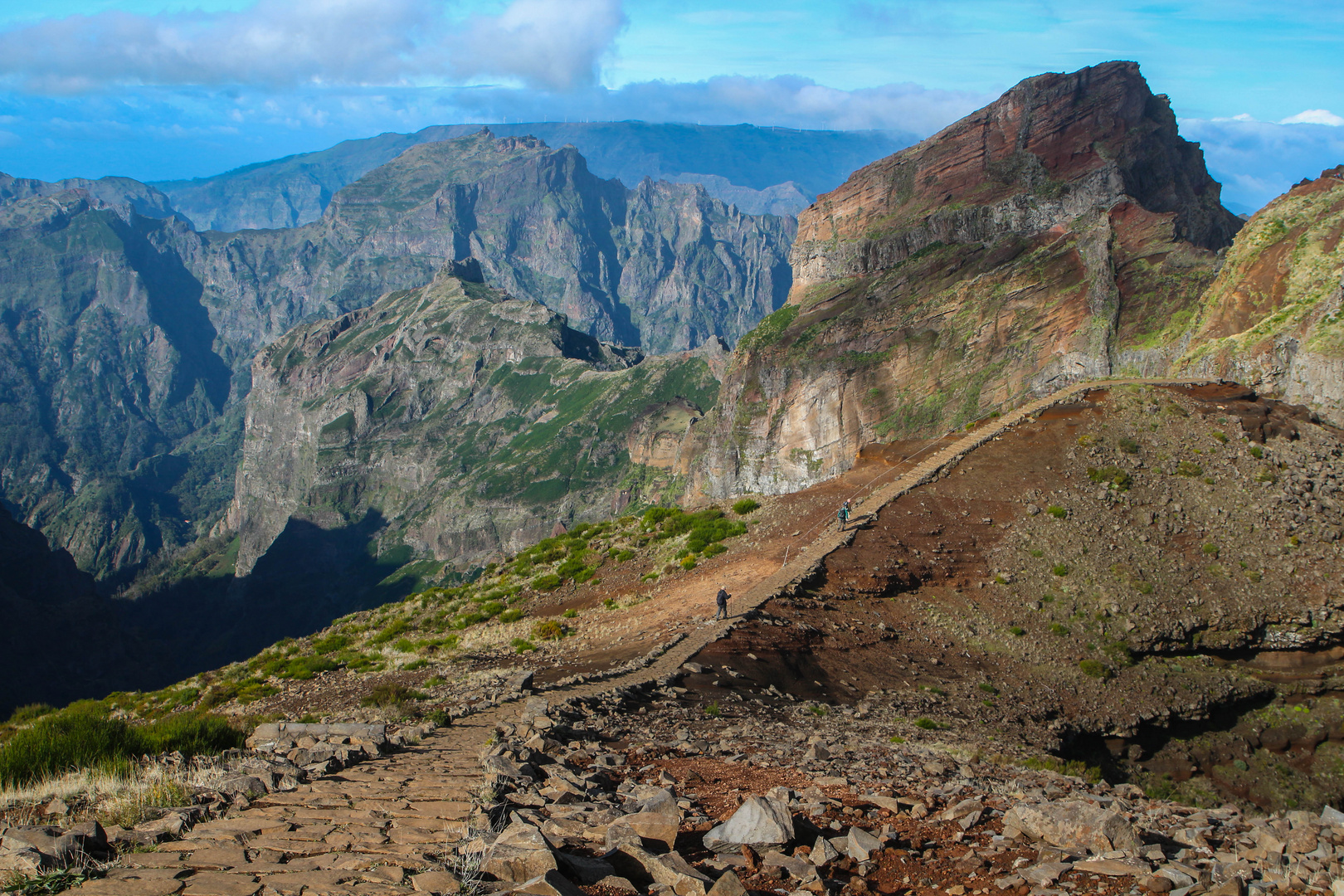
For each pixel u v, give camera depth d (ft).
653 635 143.64
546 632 166.40
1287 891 30.42
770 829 35.04
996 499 206.69
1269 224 360.89
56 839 31.19
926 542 189.26
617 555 214.07
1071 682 155.12
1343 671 170.40
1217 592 177.99
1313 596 174.09
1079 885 31.48
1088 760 144.36
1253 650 173.47
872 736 92.94
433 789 43.39
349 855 31.09
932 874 33.91
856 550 183.01
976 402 572.10
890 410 629.51
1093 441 224.94
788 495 233.35
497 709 91.25
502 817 36.29
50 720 57.47
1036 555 186.50
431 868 28.84
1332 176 362.33
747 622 141.49
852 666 137.69
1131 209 552.82
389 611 225.97
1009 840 38.06
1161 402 236.84
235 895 26.91
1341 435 225.15
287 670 171.42
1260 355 281.74
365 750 58.08
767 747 71.72
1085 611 173.17
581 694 96.37
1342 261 303.89
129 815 36.86
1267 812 148.46
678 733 75.82
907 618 164.55
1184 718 156.35
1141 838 39.34
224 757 56.85
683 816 39.91
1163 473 211.20
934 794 50.34
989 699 140.15
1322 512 193.77
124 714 168.25
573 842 33.63
